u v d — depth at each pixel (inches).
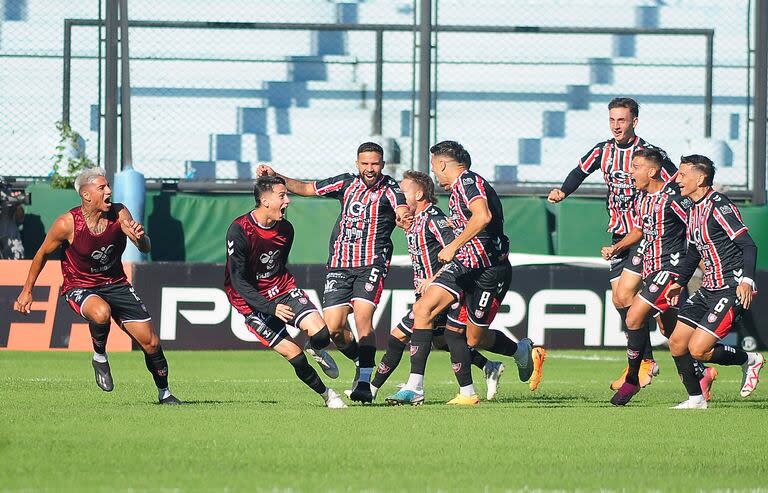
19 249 2212.1
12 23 2445.9
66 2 2456.9
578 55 2576.3
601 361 1879.9
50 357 1820.9
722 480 701.3
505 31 2524.6
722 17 2581.2
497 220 1136.2
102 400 1148.5
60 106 2453.2
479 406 1116.5
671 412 1064.8
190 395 1226.0
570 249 2357.3
